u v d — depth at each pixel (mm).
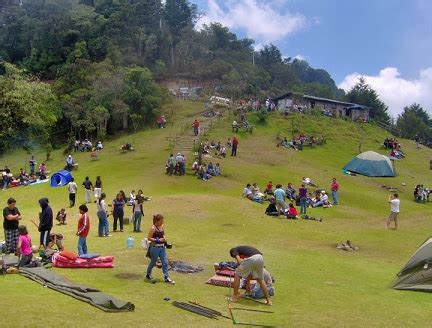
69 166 41156
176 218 24875
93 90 66125
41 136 52750
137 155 45906
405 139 70125
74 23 94625
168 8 116125
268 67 127625
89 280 13188
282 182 38969
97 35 93875
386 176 34500
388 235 24250
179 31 112438
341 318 11203
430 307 12461
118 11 99250
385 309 12125
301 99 76438
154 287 12891
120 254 17016
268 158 48188
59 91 72125
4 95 45438
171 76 95062
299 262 17391
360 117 76188
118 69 70500
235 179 38312
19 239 13883
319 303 12383
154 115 68750
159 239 13398
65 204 30094
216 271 14438
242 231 22812
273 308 11742
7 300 10555
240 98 86312
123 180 36125
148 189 33500
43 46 93188
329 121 68562
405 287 14266
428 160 58594
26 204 30609
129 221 24312
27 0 102938
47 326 9195
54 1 100875
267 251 19016
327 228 25172
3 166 52656
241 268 12000
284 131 60969
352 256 19172
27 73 89750
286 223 25641
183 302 11602
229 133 56531
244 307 11641
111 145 54000
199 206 27844
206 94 86875
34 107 46594
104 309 10453
